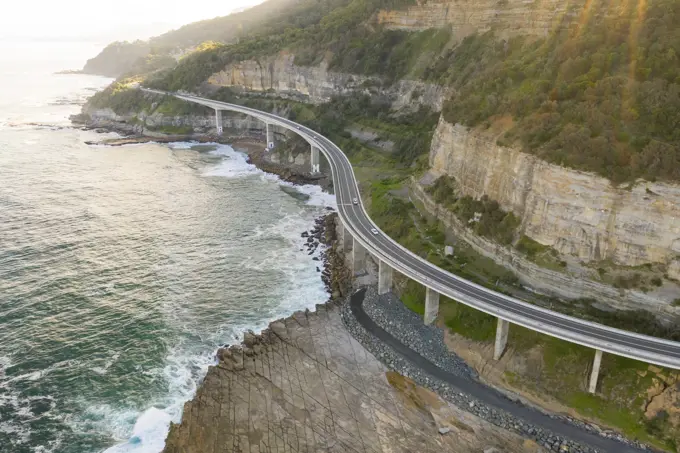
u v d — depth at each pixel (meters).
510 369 66.12
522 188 76.56
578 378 62.56
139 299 85.12
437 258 84.31
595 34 89.69
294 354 71.38
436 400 63.31
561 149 71.31
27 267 93.50
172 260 98.88
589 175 67.06
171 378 67.75
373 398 63.62
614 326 64.19
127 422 60.69
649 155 65.06
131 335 75.88
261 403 62.31
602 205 66.56
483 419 60.34
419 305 80.44
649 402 58.38
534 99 84.12
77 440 58.06
